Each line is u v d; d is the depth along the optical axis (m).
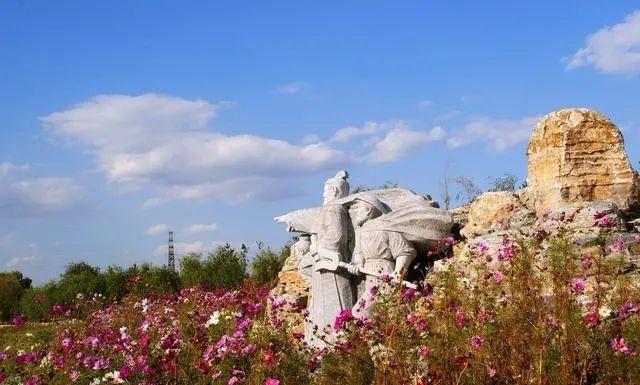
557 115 9.37
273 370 6.35
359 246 10.31
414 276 10.34
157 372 7.18
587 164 9.15
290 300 11.77
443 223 10.04
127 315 12.52
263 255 24.97
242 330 7.00
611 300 5.98
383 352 6.22
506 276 6.50
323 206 11.01
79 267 33.88
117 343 8.21
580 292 6.02
